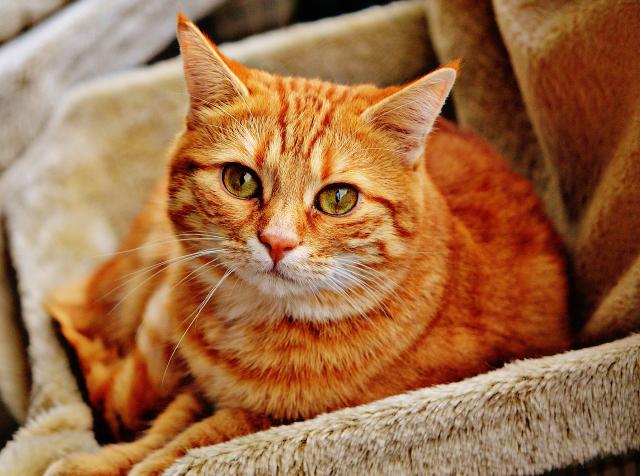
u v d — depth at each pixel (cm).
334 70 54
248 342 37
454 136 47
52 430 40
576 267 42
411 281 37
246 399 38
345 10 68
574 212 44
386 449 33
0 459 39
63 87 55
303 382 37
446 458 33
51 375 43
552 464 33
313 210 35
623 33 38
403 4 54
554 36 41
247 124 35
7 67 52
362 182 35
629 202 37
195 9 61
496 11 46
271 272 34
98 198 53
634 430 33
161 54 63
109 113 54
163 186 44
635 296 35
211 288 38
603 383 32
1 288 49
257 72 39
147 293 45
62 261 50
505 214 42
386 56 54
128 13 57
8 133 52
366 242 35
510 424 33
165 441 38
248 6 67
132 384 41
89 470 36
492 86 49
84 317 46
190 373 40
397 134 36
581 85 40
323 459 33
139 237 47
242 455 33
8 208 50
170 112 54
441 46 51
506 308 40
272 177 35
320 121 35
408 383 37
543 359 34
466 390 33
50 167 52
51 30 55
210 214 35
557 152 43
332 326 37
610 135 39
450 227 39
